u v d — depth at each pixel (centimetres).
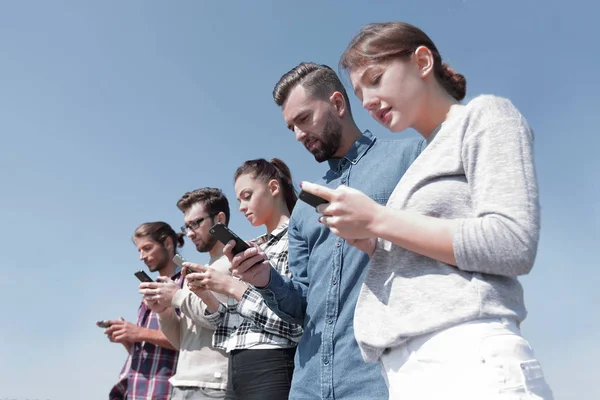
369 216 122
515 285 120
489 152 120
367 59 141
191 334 324
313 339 195
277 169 316
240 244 204
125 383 356
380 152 215
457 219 119
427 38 146
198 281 279
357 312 136
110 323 353
